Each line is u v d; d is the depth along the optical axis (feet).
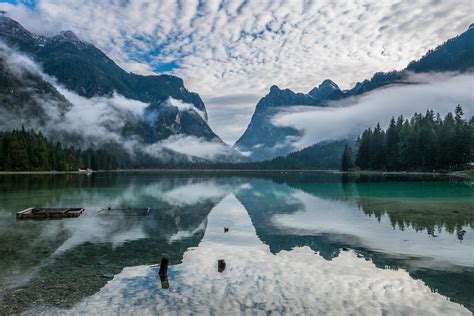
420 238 85.30
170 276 59.16
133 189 256.73
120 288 53.42
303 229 100.73
